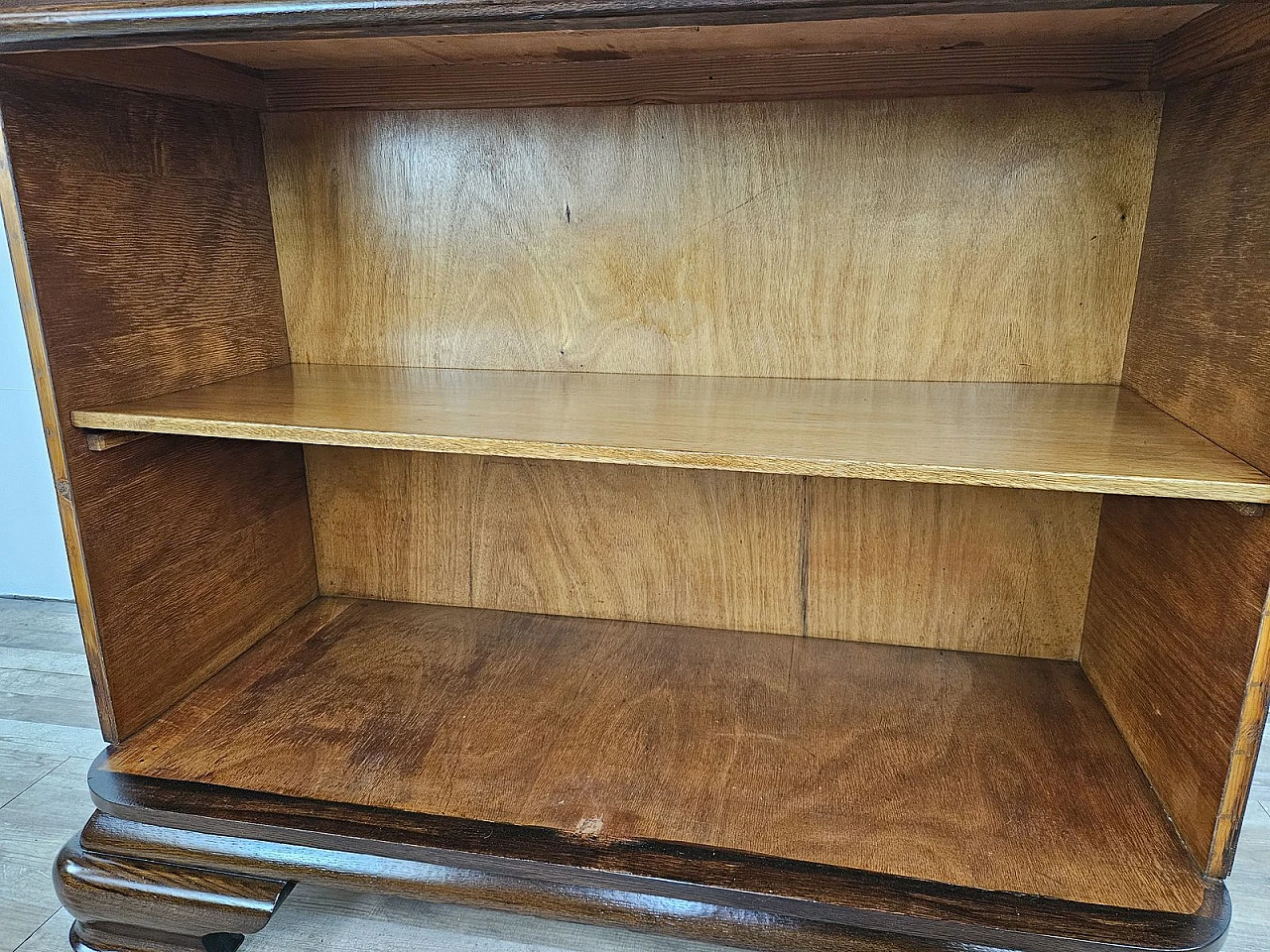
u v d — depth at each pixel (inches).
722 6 23.9
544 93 40.9
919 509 44.2
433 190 44.3
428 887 33.7
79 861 36.7
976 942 29.6
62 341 34.2
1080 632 44.5
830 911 30.6
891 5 23.2
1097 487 27.7
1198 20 31.0
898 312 41.6
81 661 63.4
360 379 44.2
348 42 34.9
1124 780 36.3
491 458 48.7
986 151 38.5
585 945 39.9
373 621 50.7
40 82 32.3
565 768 37.8
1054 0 22.8
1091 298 39.7
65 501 35.4
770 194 40.9
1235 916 39.6
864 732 39.8
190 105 40.1
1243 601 28.4
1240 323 29.1
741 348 43.6
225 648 45.8
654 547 48.3
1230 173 30.1
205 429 34.9
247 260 44.9
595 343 45.1
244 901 36.0
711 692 43.0
